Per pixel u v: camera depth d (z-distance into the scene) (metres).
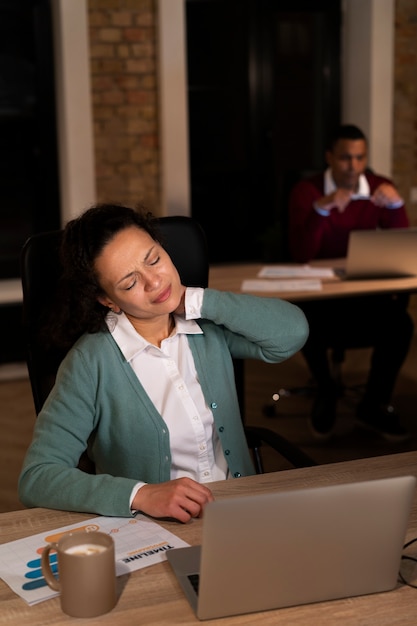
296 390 4.02
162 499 1.41
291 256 4.01
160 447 1.70
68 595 1.13
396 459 1.63
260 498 1.07
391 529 1.15
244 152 5.59
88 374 1.66
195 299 1.77
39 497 1.49
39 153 5.05
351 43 5.50
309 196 3.82
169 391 1.72
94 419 1.69
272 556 1.11
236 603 1.12
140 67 4.99
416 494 1.48
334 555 1.14
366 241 3.24
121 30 4.92
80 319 1.70
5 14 4.86
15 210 5.10
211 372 1.79
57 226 5.16
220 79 5.46
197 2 5.32
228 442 1.77
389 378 3.70
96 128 4.98
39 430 1.62
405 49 5.45
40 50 4.92
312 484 1.52
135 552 1.30
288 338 1.82
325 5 5.49
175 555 1.28
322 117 5.69
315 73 5.64
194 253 2.05
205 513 1.05
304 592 1.15
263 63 5.49
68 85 4.79
